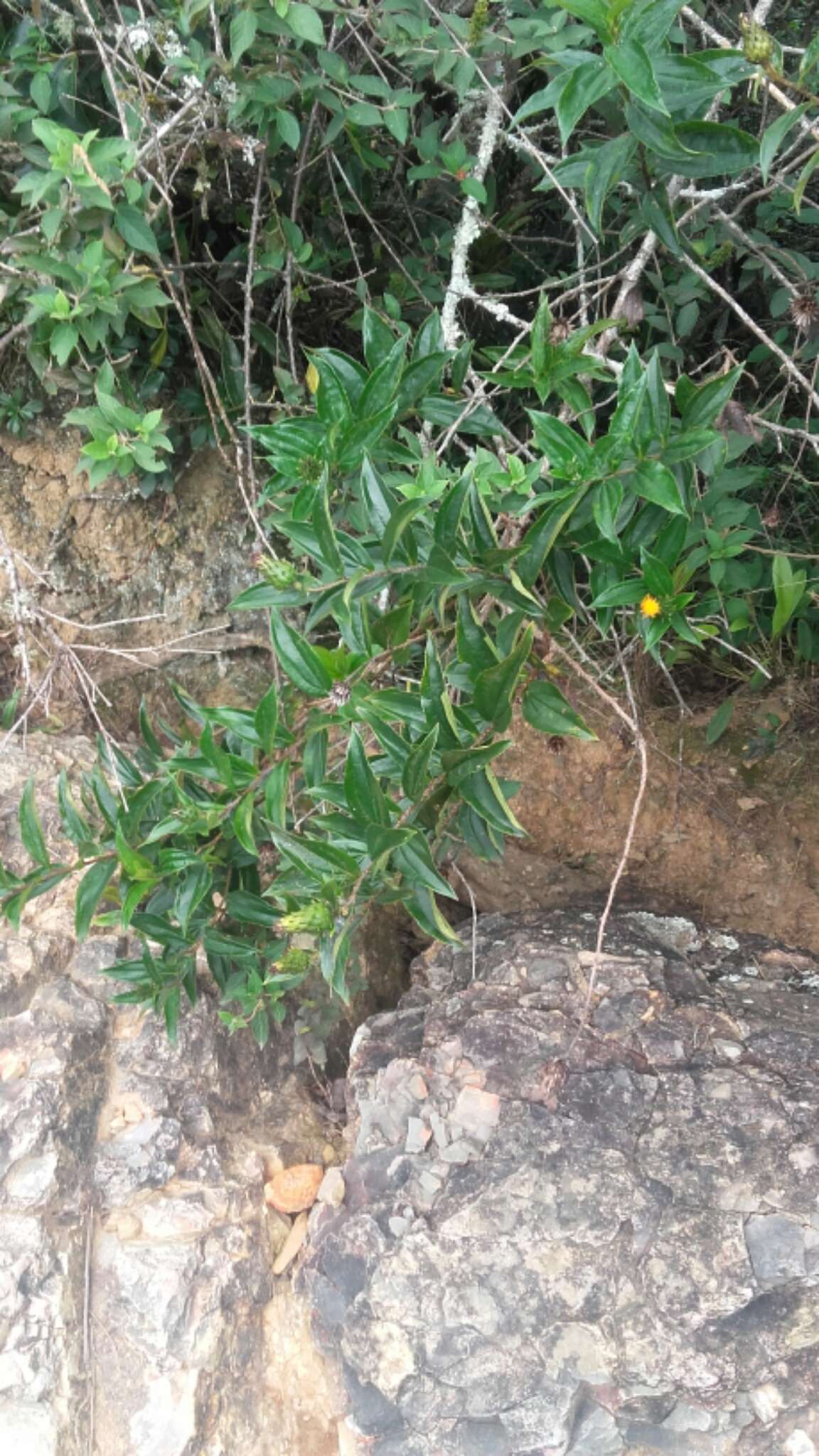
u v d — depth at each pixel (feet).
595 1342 3.47
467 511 2.90
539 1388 3.45
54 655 4.39
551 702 3.08
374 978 4.89
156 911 3.56
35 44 4.15
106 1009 4.00
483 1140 3.82
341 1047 4.62
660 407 2.73
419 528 2.91
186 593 5.20
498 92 3.92
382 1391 3.52
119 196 3.96
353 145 4.32
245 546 5.23
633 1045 3.97
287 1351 3.74
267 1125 4.21
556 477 2.76
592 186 2.81
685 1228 3.54
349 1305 3.64
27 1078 3.69
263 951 3.72
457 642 2.95
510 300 5.10
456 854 4.42
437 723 2.79
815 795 4.98
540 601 3.07
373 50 4.28
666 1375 3.41
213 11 3.58
